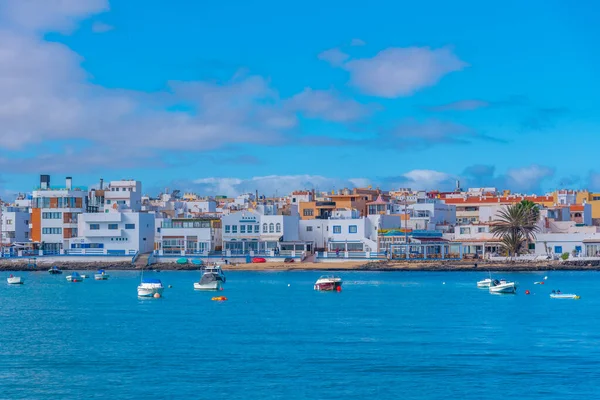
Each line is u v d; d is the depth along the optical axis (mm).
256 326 110000
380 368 81625
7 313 127125
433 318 118000
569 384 75250
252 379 77312
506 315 121438
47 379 77750
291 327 108875
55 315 123875
